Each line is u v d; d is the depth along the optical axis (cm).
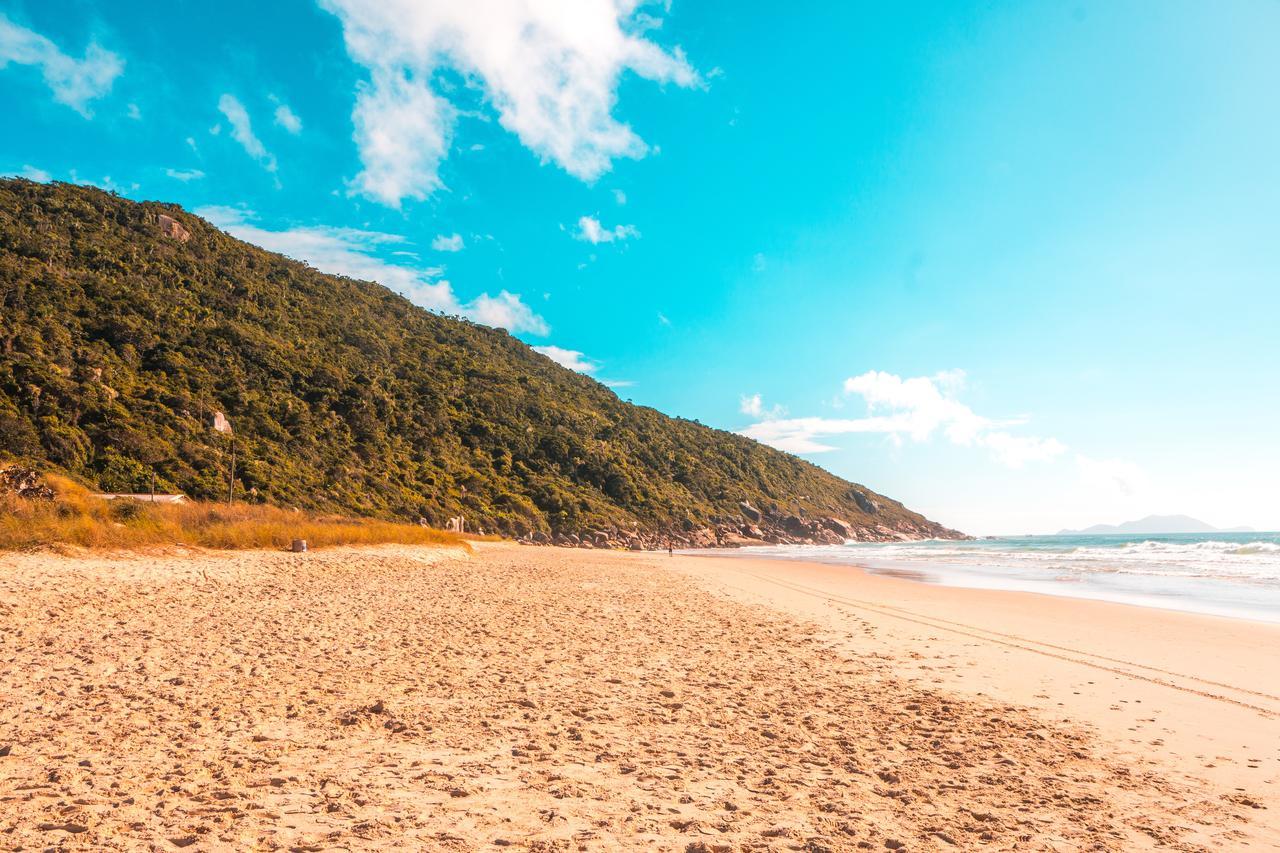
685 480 13650
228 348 8469
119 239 10056
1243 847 395
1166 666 944
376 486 7762
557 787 450
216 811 384
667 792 452
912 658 980
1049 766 535
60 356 6438
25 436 5309
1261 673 902
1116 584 2409
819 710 685
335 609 1262
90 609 1069
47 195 10450
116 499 1967
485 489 9531
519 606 1448
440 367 12862
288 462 7138
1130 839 403
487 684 742
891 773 505
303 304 11781
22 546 1417
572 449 11806
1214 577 2659
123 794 405
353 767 475
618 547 9675
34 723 543
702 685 780
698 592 1978
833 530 15200
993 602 1786
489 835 369
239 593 1398
